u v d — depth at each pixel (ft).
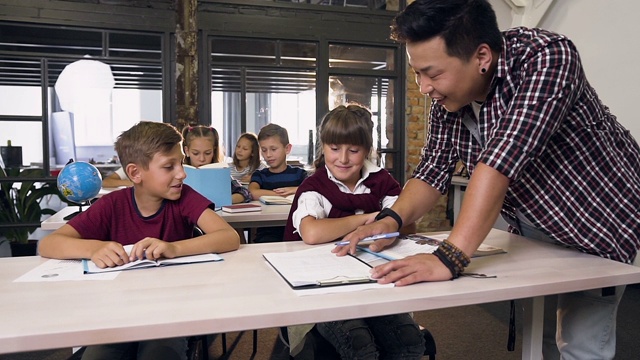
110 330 2.36
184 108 13.02
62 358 7.27
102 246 3.74
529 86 3.27
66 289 3.01
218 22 14.47
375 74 16.24
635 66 10.81
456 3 3.16
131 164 4.43
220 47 14.73
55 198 22.04
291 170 11.00
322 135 5.23
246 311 2.60
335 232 4.53
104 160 30.66
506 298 3.06
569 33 12.73
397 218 4.32
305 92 16.11
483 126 3.71
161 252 3.68
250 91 15.67
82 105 13.80
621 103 11.20
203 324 2.48
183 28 12.96
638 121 10.77
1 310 2.61
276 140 10.71
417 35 3.21
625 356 7.37
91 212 4.44
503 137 3.28
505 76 3.43
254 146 12.71
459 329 8.51
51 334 2.30
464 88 3.42
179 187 4.56
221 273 3.41
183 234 4.70
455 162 4.59
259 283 3.15
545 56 3.27
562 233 3.81
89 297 2.85
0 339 2.26
